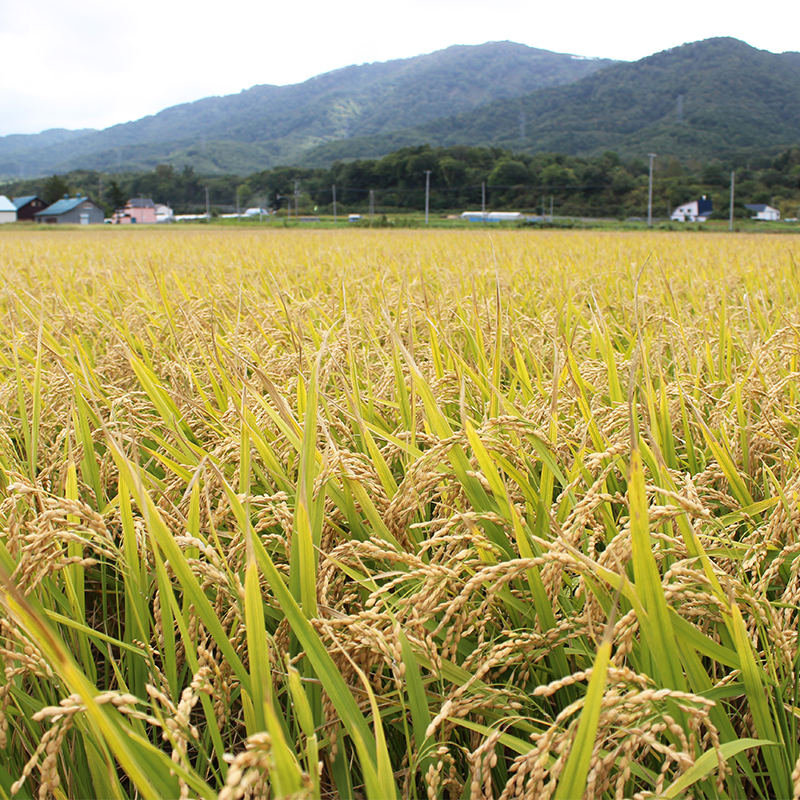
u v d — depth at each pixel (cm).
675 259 1146
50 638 96
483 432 192
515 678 165
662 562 180
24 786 153
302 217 12100
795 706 141
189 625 159
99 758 133
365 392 312
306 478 153
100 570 220
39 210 12962
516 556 178
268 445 216
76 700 109
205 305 499
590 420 218
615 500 157
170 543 135
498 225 7575
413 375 196
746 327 451
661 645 125
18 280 742
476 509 176
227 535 201
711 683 144
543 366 347
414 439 222
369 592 178
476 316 312
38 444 261
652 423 212
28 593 145
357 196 12638
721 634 158
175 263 1121
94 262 1110
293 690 108
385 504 185
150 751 113
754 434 244
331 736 140
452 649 156
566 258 1120
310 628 128
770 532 180
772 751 132
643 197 9825
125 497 162
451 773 142
